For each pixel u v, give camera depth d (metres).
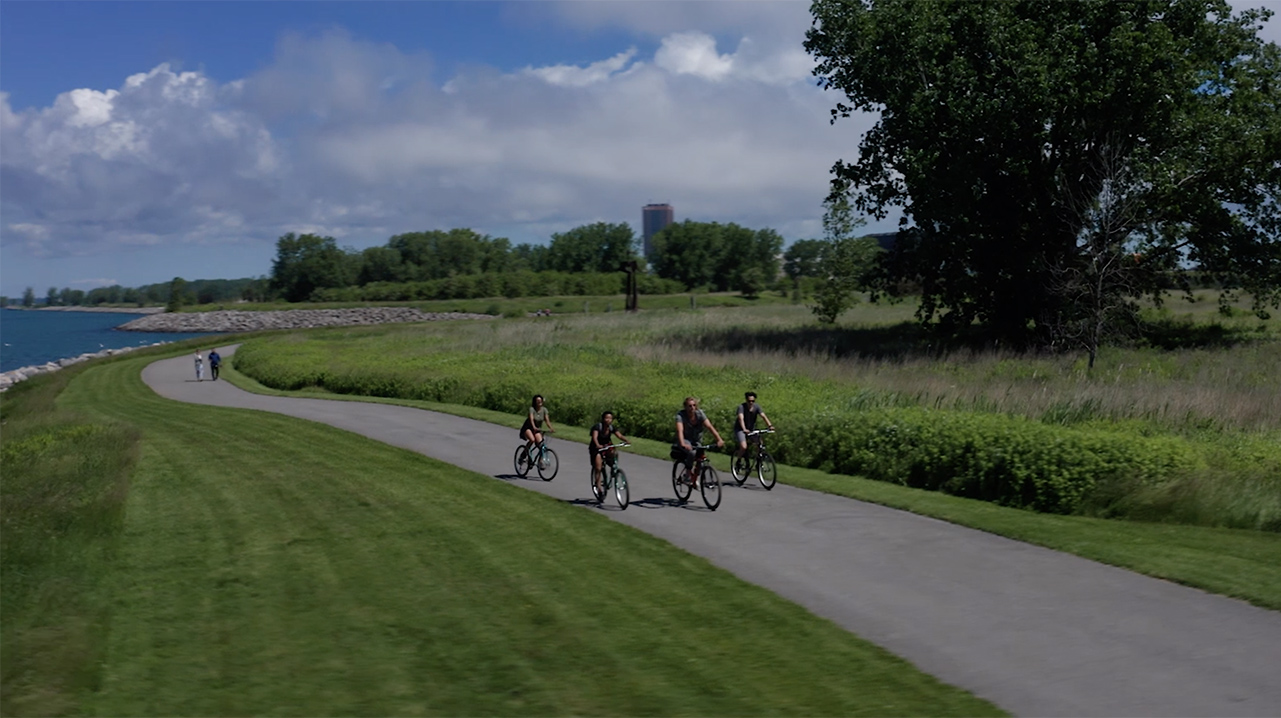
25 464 19.86
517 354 42.44
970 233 37.56
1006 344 37.97
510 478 18.62
